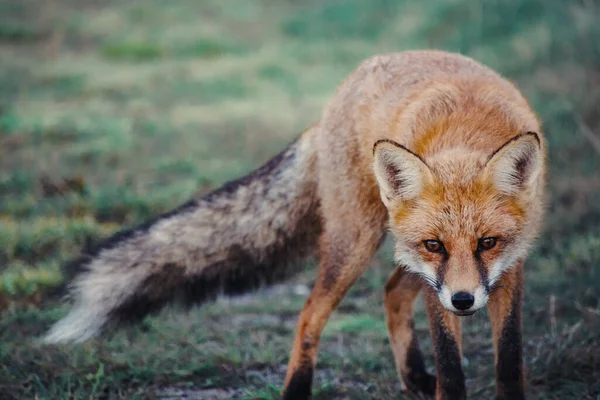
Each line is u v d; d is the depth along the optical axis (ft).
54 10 131.64
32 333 36.86
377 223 30.73
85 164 63.93
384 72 31.42
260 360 34.65
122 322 33.86
